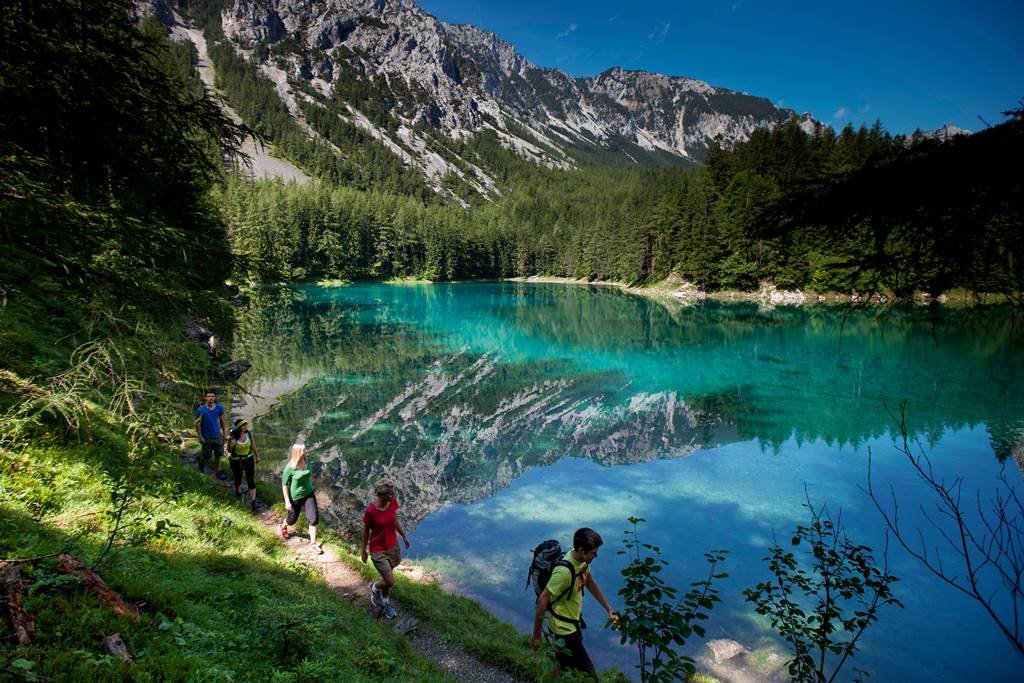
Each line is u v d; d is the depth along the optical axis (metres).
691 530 13.54
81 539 5.22
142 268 5.63
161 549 6.07
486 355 37.66
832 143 92.81
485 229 141.75
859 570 4.89
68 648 3.51
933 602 10.61
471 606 9.48
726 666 8.70
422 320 56.50
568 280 132.50
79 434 7.51
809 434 21.45
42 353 8.95
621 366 34.41
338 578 8.36
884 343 42.00
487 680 6.70
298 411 22.84
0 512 5.00
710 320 57.47
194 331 22.27
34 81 4.93
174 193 6.36
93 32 5.05
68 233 5.02
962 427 21.86
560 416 23.84
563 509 14.73
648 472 17.56
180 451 10.88
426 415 23.36
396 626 7.41
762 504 15.15
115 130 5.56
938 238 3.04
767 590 5.22
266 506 10.41
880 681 8.53
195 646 4.31
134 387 6.01
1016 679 8.62
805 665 4.78
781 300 70.06
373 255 118.12
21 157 4.95
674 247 91.12
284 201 103.56
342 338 43.12
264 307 61.66
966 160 2.82
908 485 16.36
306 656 5.00
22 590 3.73
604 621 9.78
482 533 13.23
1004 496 15.38
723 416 23.86
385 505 7.30
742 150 104.62
